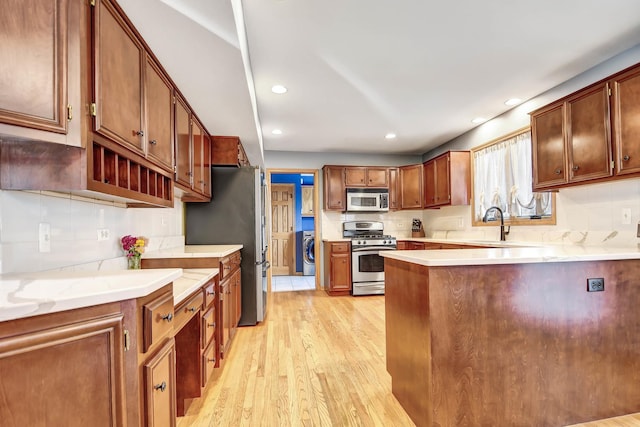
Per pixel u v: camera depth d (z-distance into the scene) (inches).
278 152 213.5
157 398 44.3
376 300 181.3
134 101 60.4
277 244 283.6
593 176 88.7
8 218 48.4
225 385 84.7
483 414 64.1
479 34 86.8
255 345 112.4
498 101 134.3
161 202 75.5
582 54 97.9
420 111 144.5
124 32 56.4
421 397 65.4
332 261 193.5
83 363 34.7
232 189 135.3
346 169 208.8
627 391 71.7
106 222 74.2
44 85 40.2
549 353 67.6
